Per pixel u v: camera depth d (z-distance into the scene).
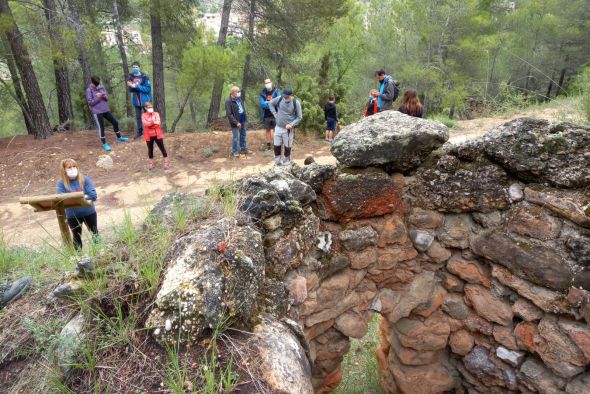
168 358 1.75
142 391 1.64
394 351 4.33
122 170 8.74
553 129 3.01
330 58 14.53
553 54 18.52
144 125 8.26
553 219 3.09
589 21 17.28
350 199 3.32
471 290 3.69
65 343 1.77
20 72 9.93
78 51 10.38
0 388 1.73
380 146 3.18
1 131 19.17
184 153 9.35
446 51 17.39
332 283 3.46
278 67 13.92
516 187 3.25
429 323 3.93
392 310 3.83
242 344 1.84
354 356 5.75
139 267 2.13
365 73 18.44
